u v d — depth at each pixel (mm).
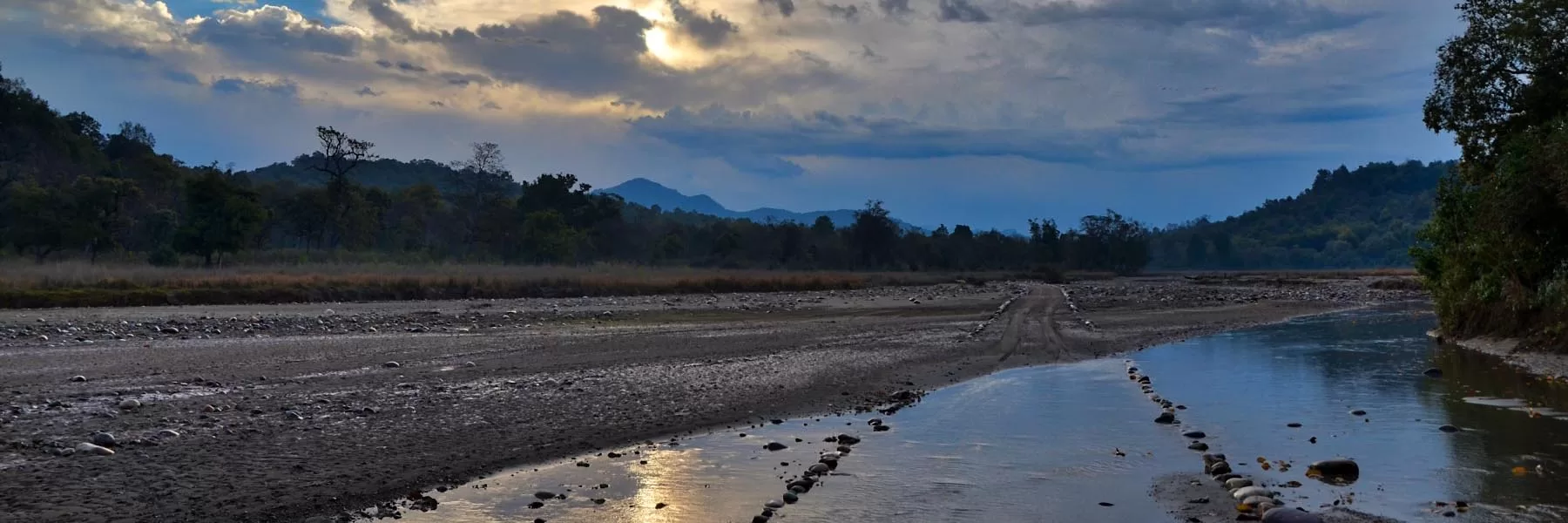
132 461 9164
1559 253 20062
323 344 21125
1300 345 23281
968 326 28859
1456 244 24453
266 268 52625
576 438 10883
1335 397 14383
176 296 35250
